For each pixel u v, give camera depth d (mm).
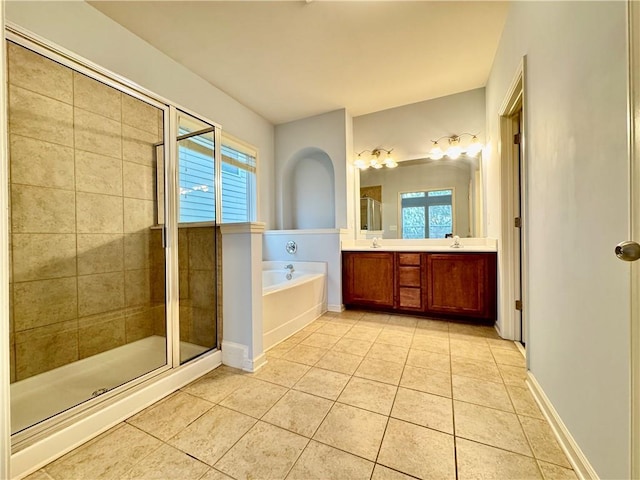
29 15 1654
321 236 3393
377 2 1930
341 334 2521
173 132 2031
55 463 1094
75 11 1858
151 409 1438
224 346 1956
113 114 2117
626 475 775
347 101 3355
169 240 1954
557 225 1219
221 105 3084
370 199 3705
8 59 1578
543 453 1108
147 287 2281
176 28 2152
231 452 1134
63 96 1840
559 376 1194
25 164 1684
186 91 2662
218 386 1659
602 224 889
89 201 1992
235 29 2170
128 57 2172
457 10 2004
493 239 2701
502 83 2217
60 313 1837
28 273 1703
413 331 2586
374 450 1134
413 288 2992
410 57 2537
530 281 1575
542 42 1374
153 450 1153
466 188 3236
